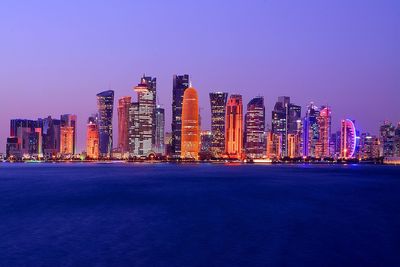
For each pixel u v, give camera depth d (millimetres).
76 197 119000
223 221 75062
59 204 102188
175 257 49844
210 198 115438
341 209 91062
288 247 54188
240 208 93312
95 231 66250
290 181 192375
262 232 64125
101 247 55000
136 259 49125
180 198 115688
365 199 112125
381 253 50938
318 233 63125
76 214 85000
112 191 138125
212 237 60750
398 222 73312
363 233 63125
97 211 89375
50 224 73125
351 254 50500
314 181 193375
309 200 109688
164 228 68500
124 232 65250
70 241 58656
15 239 60125
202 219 77625
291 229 66625
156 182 184500
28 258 49719
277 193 130000
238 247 54344
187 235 62406
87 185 165500
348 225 70188
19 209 92938
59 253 51906
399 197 117938
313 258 48906
